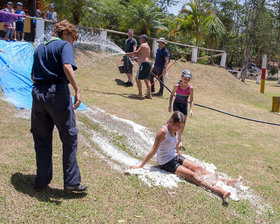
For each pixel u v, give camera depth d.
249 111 11.16
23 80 7.13
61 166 4.00
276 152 6.39
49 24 11.22
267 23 43.59
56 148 4.56
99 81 11.12
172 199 3.66
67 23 3.29
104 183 3.75
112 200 3.40
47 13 11.45
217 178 4.32
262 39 48.69
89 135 5.45
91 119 6.29
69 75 3.00
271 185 4.74
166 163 4.34
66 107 3.08
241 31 38.53
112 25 18.25
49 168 3.28
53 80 3.06
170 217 3.29
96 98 8.52
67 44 3.13
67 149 3.17
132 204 3.40
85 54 12.76
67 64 2.99
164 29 17.56
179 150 5.67
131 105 8.36
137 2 17.61
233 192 4.18
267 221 3.70
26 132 4.94
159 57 10.48
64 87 3.10
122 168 4.36
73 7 13.51
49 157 3.28
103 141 5.36
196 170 4.32
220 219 3.47
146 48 9.10
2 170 3.54
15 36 10.12
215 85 15.11
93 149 4.87
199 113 9.23
